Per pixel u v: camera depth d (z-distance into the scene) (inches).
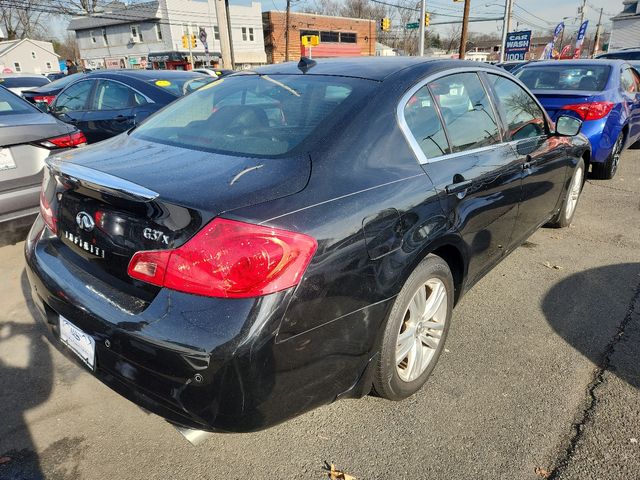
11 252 167.9
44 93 339.3
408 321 92.4
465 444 87.4
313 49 2050.9
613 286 148.9
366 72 99.3
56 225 88.1
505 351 115.5
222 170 76.4
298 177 74.0
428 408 96.3
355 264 73.9
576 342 119.2
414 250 85.0
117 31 1921.8
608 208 226.4
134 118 239.5
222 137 90.4
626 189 258.5
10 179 146.6
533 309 135.3
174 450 86.3
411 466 82.7
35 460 83.7
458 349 116.2
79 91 265.7
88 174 76.5
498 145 120.2
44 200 93.4
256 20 1911.9
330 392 75.7
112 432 90.3
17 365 108.7
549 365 110.0
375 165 83.9
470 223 103.6
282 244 65.3
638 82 312.0
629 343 118.6
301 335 67.8
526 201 134.3
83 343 77.0
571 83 267.6
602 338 121.0
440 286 99.3
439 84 104.7
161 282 67.3
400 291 83.4
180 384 65.2
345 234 72.6
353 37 2228.1
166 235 67.0
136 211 70.7
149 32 1829.5
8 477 80.0
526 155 130.0
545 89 264.7
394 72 98.7
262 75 111.7
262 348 63.8
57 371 107.0
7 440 87.8
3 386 101.8
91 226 78.3
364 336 77.9
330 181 76.0
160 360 65.6
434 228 90.7
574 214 217.6
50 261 86.3
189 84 267.9
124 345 69.1
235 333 62.8
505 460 83.8
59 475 80.8
